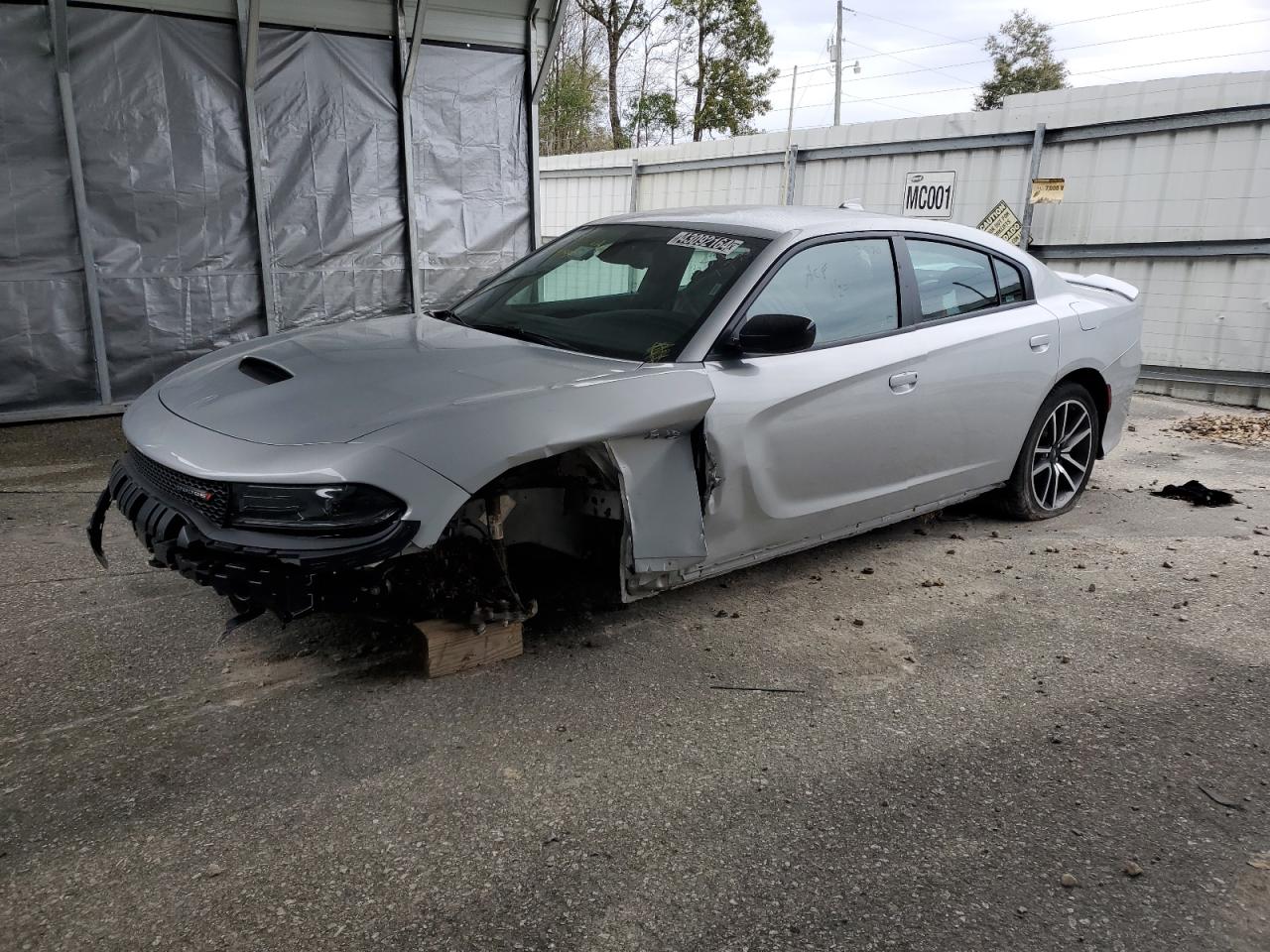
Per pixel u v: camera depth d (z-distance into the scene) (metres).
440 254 8.52
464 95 8.34
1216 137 9.20
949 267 4.52
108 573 4.14
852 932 2.17
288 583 2.66
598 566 3.58
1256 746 3.04
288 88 7.52
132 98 6.90
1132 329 5.54
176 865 2.31
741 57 41.62
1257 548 4.95
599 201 16.42
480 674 3.31
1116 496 5.95
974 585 4.35
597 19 40.97
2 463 5.93
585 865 2.36
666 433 3.27
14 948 2.03
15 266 6.70
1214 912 2.28
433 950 2.07
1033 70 45.59
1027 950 2.14
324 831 2.46
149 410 3.30
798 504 3.83
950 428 4.41
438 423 2.82
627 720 3.05
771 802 2.65
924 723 3.12
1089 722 3.16
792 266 3.81
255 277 7.66
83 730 2.90
